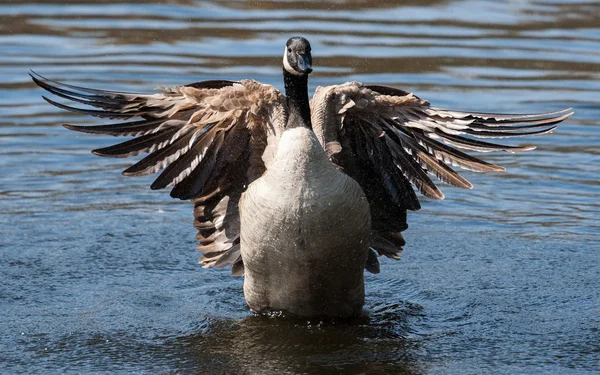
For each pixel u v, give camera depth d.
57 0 27.05
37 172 16.61
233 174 11.34
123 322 11.07
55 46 22.95
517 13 26.89
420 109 10.99
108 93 10.71
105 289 12.20
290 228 9.98
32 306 11.54
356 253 10.38
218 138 11.07
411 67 21.75
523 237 14.20
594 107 19.61
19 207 15.09
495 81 21.08
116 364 9.81
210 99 10.67
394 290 12.28
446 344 10.42
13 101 19.86
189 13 25.98
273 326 10.93
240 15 25.98
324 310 10.95
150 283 12.51
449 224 14.80
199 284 12.58
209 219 11.68
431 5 27.53
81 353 10.12
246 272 10.78
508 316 11.30
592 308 11.58
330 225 9.98
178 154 10.92
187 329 10.87
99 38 23.62
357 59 22.08
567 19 26.16
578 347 10.34
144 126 10.73
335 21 25.48
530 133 10.73
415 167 11.45
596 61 22.61
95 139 18.20
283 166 9.98
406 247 13.87
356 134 11.42
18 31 24.03
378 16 26.16
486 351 10.22
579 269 12.92
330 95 11.02
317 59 22.02
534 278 12.60
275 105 10.75
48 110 19.52
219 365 9.77
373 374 9.53
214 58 22.05
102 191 16.03
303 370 9.61
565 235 14.22
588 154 17.61
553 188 16.17
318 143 10.12
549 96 20.14
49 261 13.07
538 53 23.16
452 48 23.31
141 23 25.03
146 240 14.05
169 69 21.16
